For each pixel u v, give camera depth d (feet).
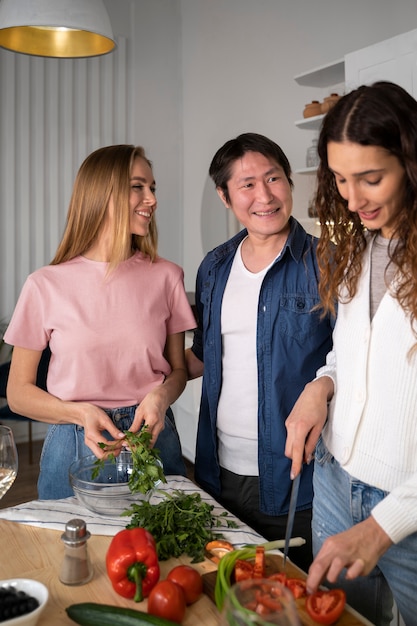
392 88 3.47
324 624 3.16
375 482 3.96
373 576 4.43
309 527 5.62
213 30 16.39
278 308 5.52
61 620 3.25
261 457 5.55
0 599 3.05
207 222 17.01
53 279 5.45
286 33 14.11
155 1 17.24
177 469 5.71
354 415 4.02
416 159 3.44
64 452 5.32
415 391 3.70
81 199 5.48
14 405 5.53
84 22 8.22
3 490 4.05
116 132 16.88
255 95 15.10
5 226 15.31
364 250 4.20
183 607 3.26
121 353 5.45
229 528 4.30
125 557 3.43
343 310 4.28
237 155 5.45
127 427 5.42
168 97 17.66
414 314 3.64
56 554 3.97
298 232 5.67
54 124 15.75
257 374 5.57
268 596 2.71
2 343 15.26
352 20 12.51
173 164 17.90
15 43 9.02
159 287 5.73
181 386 5.68
